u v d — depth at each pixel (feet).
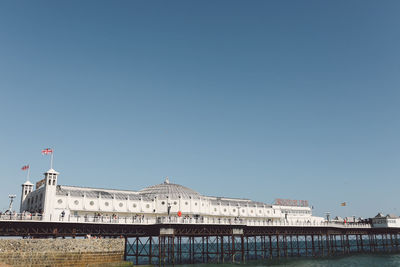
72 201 291.79
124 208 315.99
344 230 401.90
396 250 459.73
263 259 347.56
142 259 410.52
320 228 375.45
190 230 273.75
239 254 444.96
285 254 386.73
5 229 218.79
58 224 232.94
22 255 198.59
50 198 263.29
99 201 305.32
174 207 340.59
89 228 245.45
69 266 211.00
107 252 227.61
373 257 365.40
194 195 370.12
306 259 346.33
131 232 261.24
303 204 468.34
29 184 336.29
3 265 189.67
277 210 424.05
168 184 396.78
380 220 427.74
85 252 218.79
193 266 280.51
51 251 207.62
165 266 276.21
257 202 436.76
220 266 280.51
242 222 300.40
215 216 369.09
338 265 296.71
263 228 332.39
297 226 345.51
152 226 264.31
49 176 267.39
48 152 273.75
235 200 430.20
